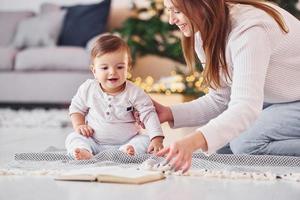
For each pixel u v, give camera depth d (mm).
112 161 2139
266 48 1867
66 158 2254
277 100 2279
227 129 1670
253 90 1757
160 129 2305
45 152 2338
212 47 1946
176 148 1578
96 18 6008
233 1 2016
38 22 6059
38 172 1879
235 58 1851
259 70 1802
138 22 5812
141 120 2336
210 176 1839
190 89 4086
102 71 2301
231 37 1894
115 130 2348
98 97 2355
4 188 1603
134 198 1445
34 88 5688
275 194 1524
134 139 2309
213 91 2420
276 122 2363
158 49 5816
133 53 5742
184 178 1801
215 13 1904
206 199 1439
